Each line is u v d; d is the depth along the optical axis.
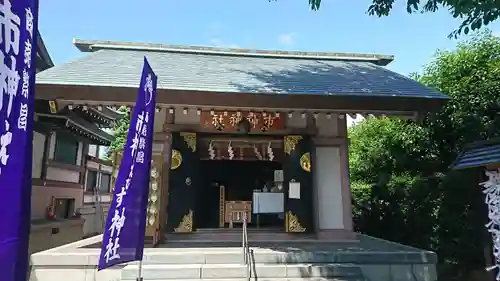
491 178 4.95
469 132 8.61
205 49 9.64
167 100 6.19
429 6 5.64
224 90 6.26
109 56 8.26
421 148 9.89
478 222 8.05
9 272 1.69
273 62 9.38
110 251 3.01
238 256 5.82
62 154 13.96
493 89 8.40
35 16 2.04
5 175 1.74
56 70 6.65
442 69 9.74
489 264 5.20
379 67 9.48
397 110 6.66
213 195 11.27
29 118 1.93
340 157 7.93
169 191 7.31
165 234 7.14
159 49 9.30
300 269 5.49
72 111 11.88
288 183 7.66
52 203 12.93
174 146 7.50
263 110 6.80
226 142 7.97
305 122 7.94
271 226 8.50
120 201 3.16
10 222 1.73
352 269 5.57
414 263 5.89
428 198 9.40
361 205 11.20
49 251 6.07
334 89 6.71
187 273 5.31
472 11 5.14
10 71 1.83
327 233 7.53
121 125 19.55
